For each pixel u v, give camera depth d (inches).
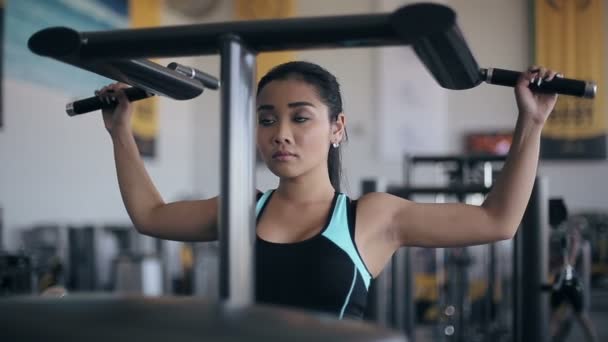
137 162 48.0
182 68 41.1
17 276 199.0
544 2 377.7
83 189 317.4
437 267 257.3
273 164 42.2
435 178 388.8
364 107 394.3
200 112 420.2
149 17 365.7
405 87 391.2
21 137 277.3
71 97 308.2
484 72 38.1
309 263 42.3
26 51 278.8
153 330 17.3
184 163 409.7
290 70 42.9
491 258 197.8
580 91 36.8
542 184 92.6
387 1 386.9
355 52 394.3
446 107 390.3
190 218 46.9
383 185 145.0
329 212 44.1
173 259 335.0
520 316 94.6
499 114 384.5
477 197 241.8
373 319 138.3
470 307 260.1
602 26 373.7
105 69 33.4
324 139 42.9
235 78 25.7
